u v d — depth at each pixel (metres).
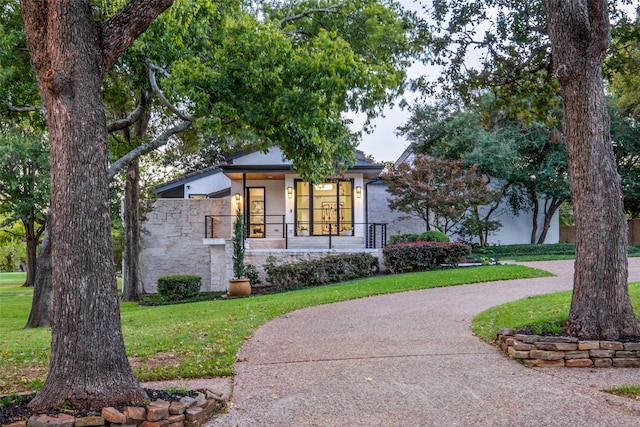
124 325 9.22
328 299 10.80
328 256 15.10
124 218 16.48
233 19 10.20
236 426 3.92
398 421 3.95
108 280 4.13
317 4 13.26
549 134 19.59
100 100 4.23
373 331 7.39
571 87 6.07
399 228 21.95
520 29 9.81
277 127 10.33
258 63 9.45
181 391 4.44
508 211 22.45
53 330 4.05
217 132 9.90
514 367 5.38
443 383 4.88
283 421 4.01
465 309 8.88
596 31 5.91
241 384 5.02
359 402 4.41
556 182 20.02
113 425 3.70
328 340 6.90
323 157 11.17
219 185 22.12
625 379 4.91
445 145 21.06
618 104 19.95
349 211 18.12
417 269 15.38
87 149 4.08
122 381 4.05
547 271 13.56
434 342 6.57
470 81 10.41
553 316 6.83
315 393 4.68
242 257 14.41
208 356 6.10
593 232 5.86
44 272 10.92
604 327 5.68
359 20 12.87
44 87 4.14
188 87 9.49
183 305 12.59
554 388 4.68
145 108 12.62
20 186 23.22
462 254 15.48
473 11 9.88
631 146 20.36
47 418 3.66
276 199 18.97
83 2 4.15
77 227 4.02
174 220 18.25
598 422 3.84
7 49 10.01
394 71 11.59
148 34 9.58
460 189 17.80
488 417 3.99
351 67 9.68
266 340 7.05
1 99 11.03
